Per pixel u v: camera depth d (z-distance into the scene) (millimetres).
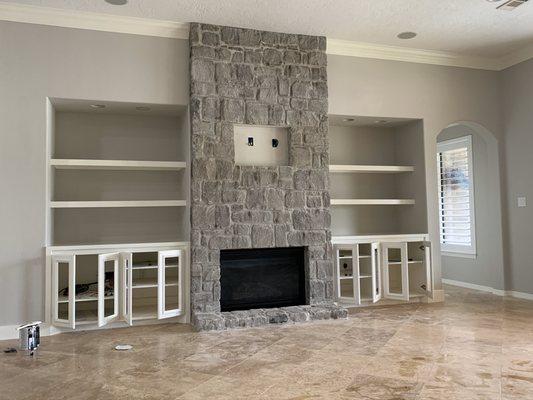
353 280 5270
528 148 5770
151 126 5355
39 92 4434
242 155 5035
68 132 5078
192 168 4766
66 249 4418
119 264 4574
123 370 3250
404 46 5578
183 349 3773
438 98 5840
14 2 4266
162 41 4832
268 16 4699
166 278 5246
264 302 5031
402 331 4266
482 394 2703
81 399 2721
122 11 4504
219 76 4871
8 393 2832
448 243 7254
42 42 4461
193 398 2709
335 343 3883
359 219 6137
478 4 4496
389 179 6289
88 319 4457
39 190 4395
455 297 6000
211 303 4730
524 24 5000
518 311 5098
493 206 6262
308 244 5090
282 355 3561
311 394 2744
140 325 4676
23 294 4309
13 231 4320
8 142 4344
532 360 3350
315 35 5219
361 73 5523
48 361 3490
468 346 3729
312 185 5137
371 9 4582
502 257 6098
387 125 6156
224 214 4812
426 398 2654
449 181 7246
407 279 5336
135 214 5234
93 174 5125
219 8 4492
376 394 2727
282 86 5090
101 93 4605
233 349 3752
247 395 2744
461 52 5812
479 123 6039
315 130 5184
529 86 5738
